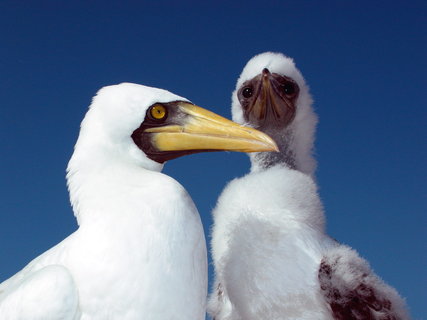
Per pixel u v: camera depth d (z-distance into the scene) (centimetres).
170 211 89
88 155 93
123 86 96
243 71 137
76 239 89
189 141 96
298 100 134
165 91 97
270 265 107
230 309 113
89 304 86
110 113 94
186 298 88
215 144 96
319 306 106
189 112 97
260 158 132
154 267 87
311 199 111
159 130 96
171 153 97
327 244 109
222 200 113
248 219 108
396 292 108
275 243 107
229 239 109
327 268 105
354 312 104
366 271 107
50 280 86
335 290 104
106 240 87
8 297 87
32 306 85
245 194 111
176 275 88
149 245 87
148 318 86
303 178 113
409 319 107
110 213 89
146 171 93
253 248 107
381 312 104
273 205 109
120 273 86
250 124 134
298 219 109
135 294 86
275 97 131
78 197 92
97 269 87
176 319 87
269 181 111
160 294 87
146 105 95
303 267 106
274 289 106
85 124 95
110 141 94
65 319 85
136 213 88
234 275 108
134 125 95
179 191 91
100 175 92
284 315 107
